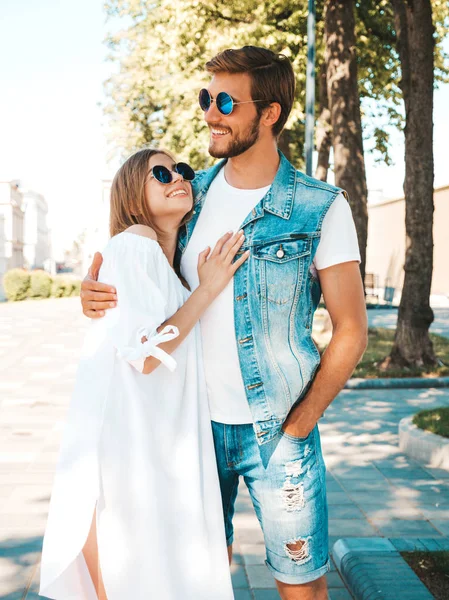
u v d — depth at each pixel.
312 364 1.95
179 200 2.00
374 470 5.15
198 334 2.02
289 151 18.89
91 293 1.84
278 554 1.99
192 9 12.99
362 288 1.98
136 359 1.75
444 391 8.52
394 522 4.04
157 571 1.81
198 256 2.04
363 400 7.98
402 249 31.31
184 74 15.02
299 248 1.94
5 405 7.54
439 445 5.25
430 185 9.35
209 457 2.00
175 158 2.11
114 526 1.83
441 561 3.14
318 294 2.05
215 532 1.97
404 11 9.36
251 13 13.53
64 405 7.55
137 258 1.88
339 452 5.70
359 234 11.08
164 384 1.92
